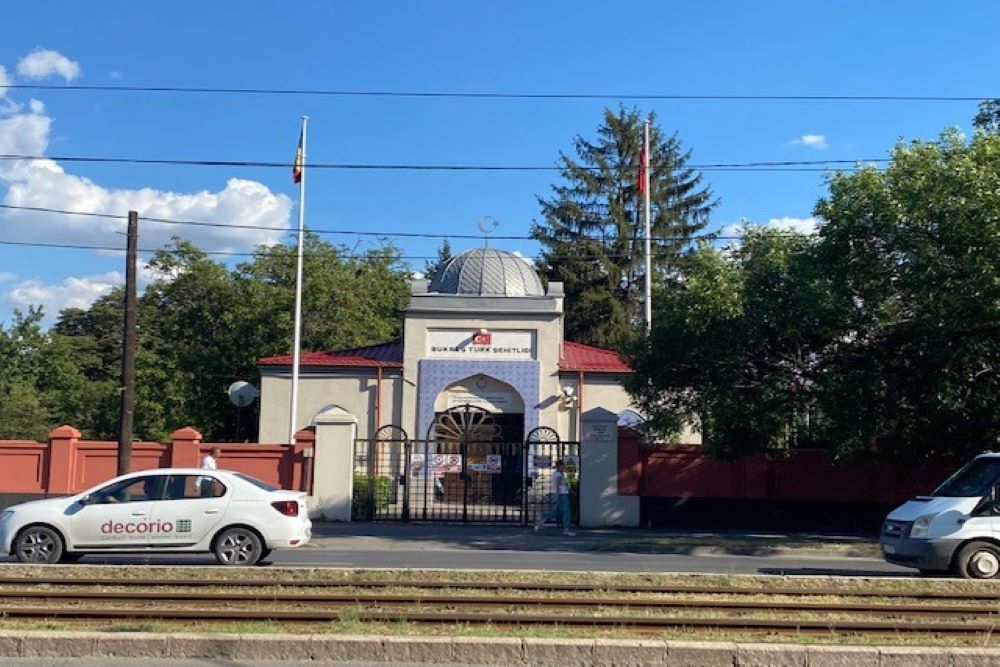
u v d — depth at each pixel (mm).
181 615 11164
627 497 27078
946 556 14812
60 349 50500
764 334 23406
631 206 58750
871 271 21297
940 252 20000
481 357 34250
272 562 17703
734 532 26203
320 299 43094
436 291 38031
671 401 25891
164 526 15977
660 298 25906
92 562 17297
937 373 20844
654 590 13656
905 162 21000
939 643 10125
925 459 24219
